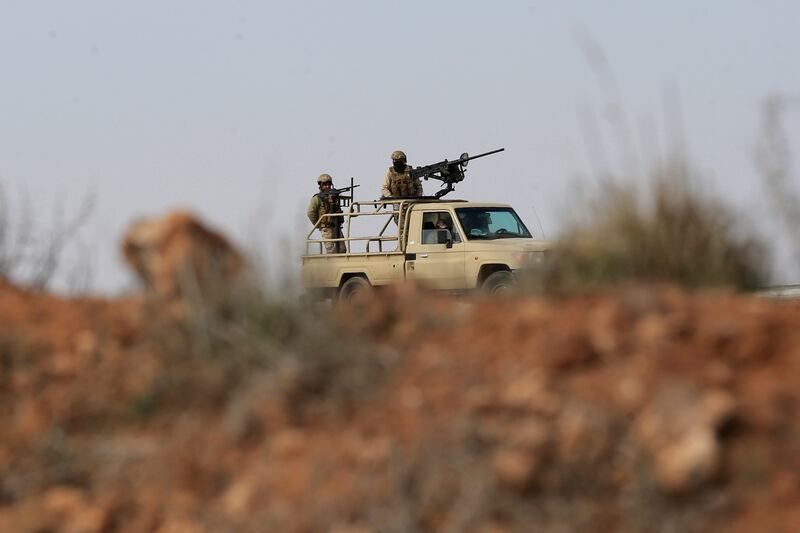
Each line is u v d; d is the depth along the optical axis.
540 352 16.80
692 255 21.83
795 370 15.91
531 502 14.30
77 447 17.42
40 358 19.59
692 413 14.63
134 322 20.00
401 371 17.30
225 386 17.70
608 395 15.48
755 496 13.88
